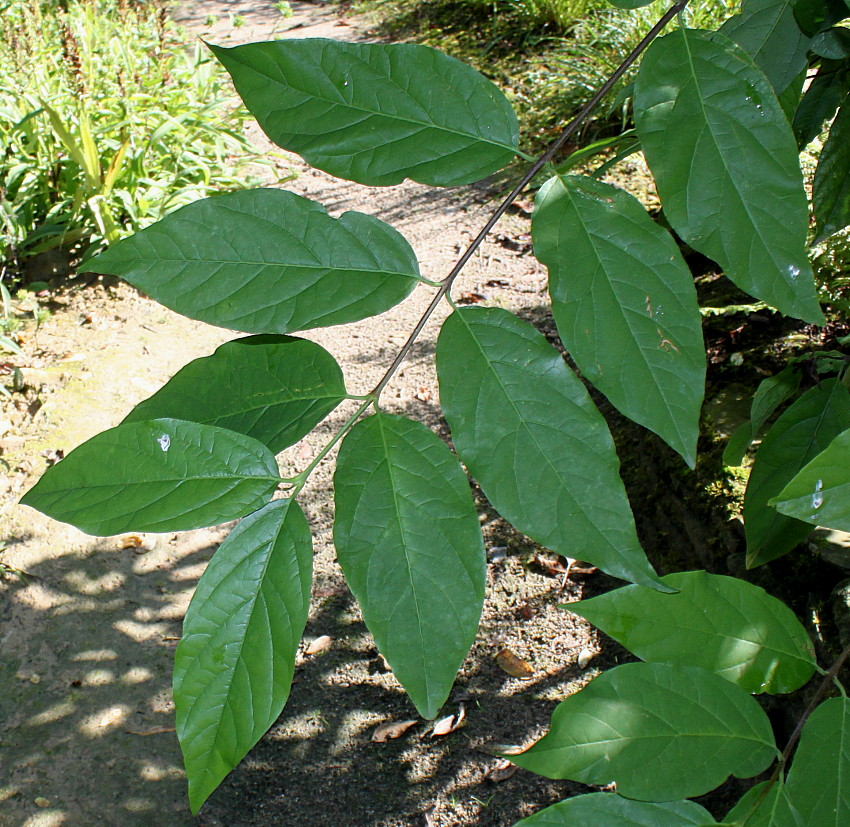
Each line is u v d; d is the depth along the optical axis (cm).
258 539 38
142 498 38
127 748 141
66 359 223
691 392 37
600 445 37
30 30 292
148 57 314
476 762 140
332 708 151
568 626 162
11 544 174
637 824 38
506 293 251
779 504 36
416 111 42
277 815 133
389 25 458
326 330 249
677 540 157
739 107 39
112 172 261
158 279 38
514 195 42
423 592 37
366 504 38
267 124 42
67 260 265
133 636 160
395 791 137
